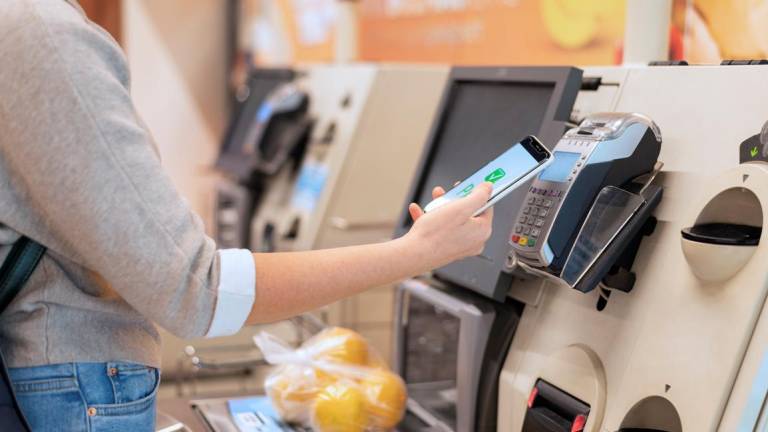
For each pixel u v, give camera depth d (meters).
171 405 1.71
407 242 1.13
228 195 3.32
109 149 0.97
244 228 3.16
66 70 0.96
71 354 1.08
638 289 1.26
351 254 1.11
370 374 1.55
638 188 1.27
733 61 1.29
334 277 1.10
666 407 1.20
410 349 1.76
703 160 1.24
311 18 4.08
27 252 1.05
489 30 2.94
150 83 4.74
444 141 1.79
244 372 2.51
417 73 2.79
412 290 1.68
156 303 1.00
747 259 1.07
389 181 2.78
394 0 3.55
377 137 2.75
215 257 1.06
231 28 4.93
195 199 4.87
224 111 4.94
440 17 3.23
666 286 1.21
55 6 0.99
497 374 1.49
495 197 1.17
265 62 4.67
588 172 1.24
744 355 1.06
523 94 1.60
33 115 0.96
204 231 1.08
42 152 0.96
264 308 1.07
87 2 4.57
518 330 1.49
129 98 1.02
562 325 1.40
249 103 3.57
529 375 1.42
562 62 2.58
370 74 2.77
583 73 1.55
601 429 1.24
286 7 4.37
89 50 0.99
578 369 1.31
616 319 1.29
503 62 2.87
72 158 0.96
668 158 1.29
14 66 0.96
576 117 1.51
